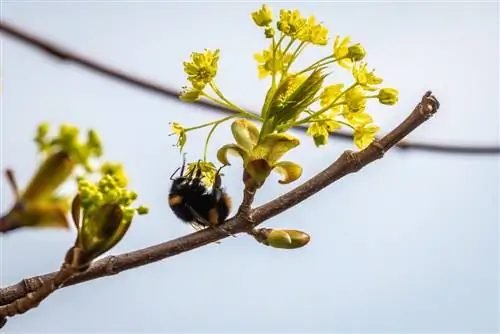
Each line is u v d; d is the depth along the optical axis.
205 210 0.66
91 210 0.62
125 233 0.62
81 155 0.60
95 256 0.62
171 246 0.66
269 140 0.66
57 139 0.60
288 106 0.66
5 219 0.59
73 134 0.60
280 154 0.66
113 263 0.65
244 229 0.66
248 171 0.66
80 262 0.62
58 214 0.60
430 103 0.66
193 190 0.66
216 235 0.66
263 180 0.66
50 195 0.60
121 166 0.61
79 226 0.62
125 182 0.61
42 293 0.62
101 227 0.62
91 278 0.65
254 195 0.66
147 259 0.65
